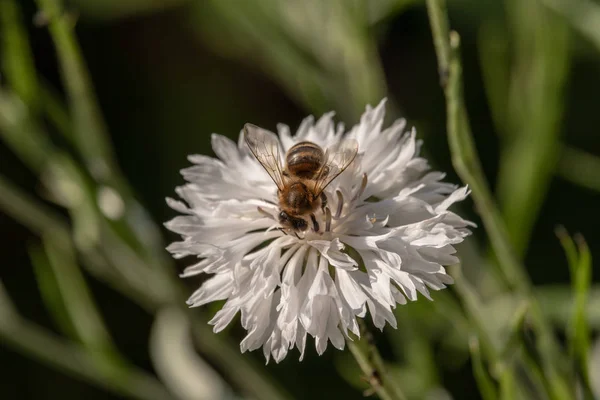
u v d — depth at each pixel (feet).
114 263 0.94
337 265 0.71
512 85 0.93
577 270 0.77
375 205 0.72
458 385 1.07
